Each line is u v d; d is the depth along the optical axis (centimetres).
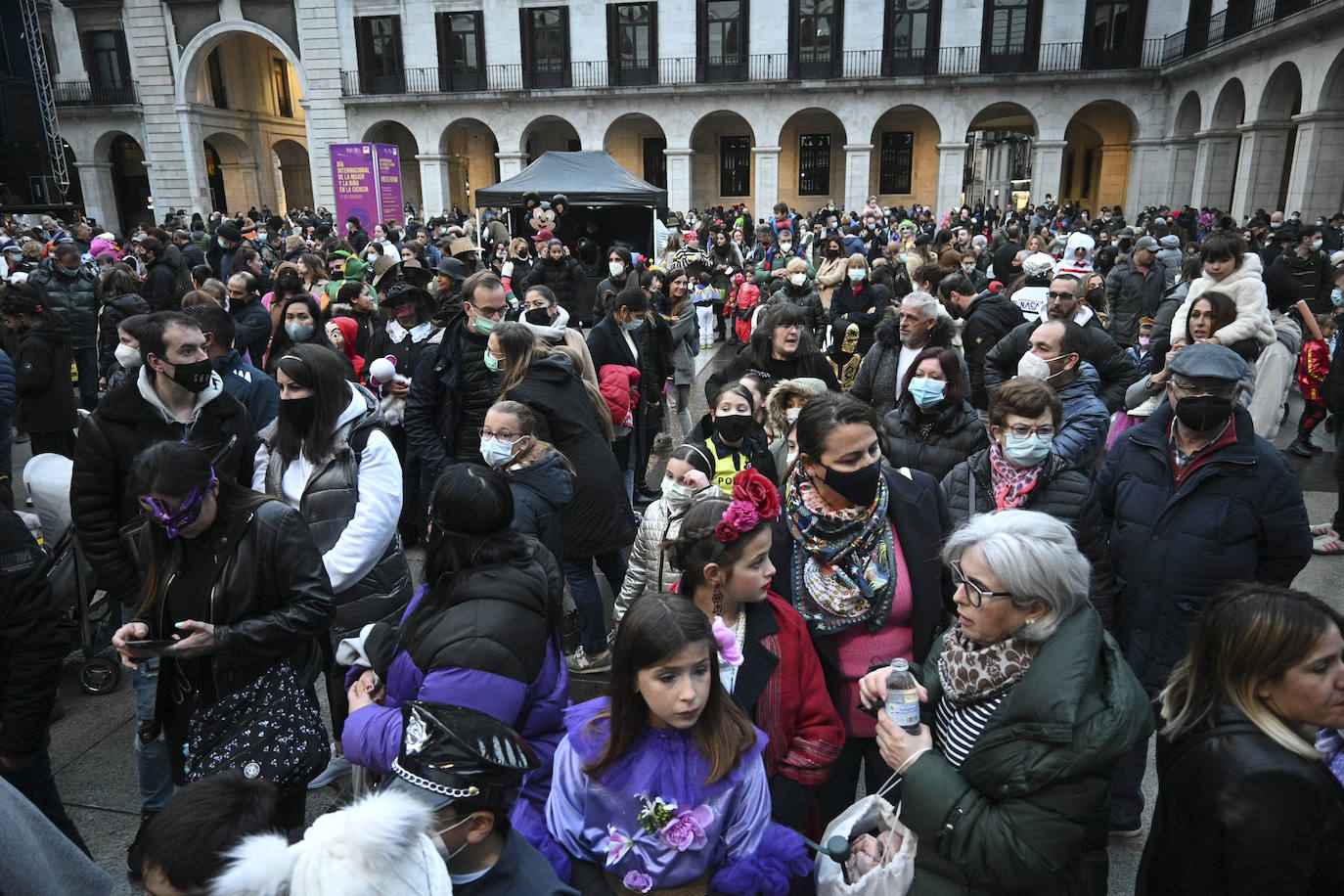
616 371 581
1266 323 467
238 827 128
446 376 447
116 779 338
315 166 3369
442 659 193
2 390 473
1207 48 2481
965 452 352
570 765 190
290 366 292
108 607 427
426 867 124
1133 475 287
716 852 183
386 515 298
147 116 3438
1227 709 158
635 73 3164
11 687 235
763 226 1562
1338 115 1936
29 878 150
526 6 3142
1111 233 1900
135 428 292
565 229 1363
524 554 213
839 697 243
